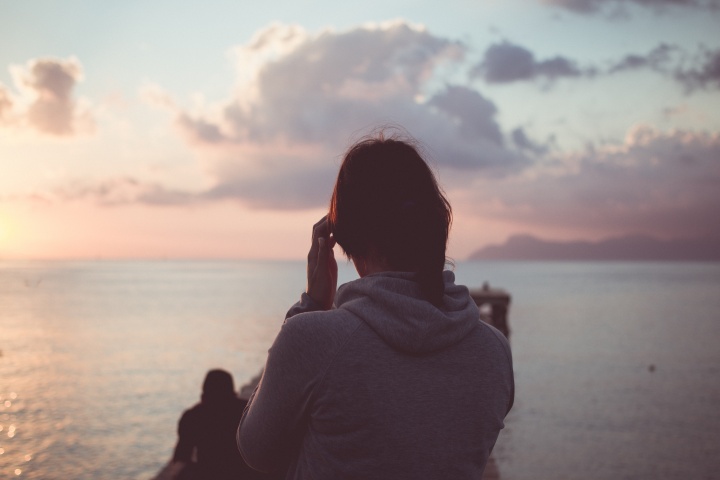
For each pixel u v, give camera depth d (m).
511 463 18.05
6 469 16.75
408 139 1.33
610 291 124.88
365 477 1.11
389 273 1.20
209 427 3.72
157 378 31.36
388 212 1.22
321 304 1.32
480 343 1.23
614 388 30.03
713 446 20.33
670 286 148.50
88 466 17.11
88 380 30.75
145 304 88.31
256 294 116.38
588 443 20.48
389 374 1.13
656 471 17.47
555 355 40.47
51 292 122.75
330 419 1.12
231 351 41.47
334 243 1.33
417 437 1.11
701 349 43.50
